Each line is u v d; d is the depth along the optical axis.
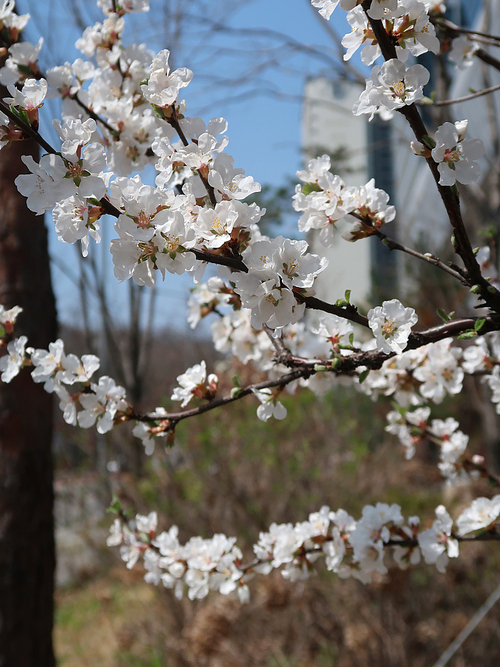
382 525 1.74
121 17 1.95
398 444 5.89
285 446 5.32
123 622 5.51
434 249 7.69
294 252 1.05
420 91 1.09
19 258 2.65
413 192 15.14
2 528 2.60
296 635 4.43
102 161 0.98
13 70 1.73
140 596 6.15
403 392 2.02
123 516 2.02
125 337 10.25
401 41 1.13
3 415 2.63
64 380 1.57
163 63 1.30
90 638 5.87
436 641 4.20
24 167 2.65
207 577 1.88
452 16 7.32
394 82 1.10
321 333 1.61
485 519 1.68
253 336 2.09
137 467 5.95
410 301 7.25
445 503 6.00
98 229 1.08
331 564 1.77
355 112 1.17
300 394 5.28
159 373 11.48
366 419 6.21
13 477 2.62
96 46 1.91
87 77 1.86
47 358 1.58
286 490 5.07
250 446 5.33
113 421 1.58
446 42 2.17
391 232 7.61
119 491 5.42
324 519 1.83
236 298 1.75
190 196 1.16
